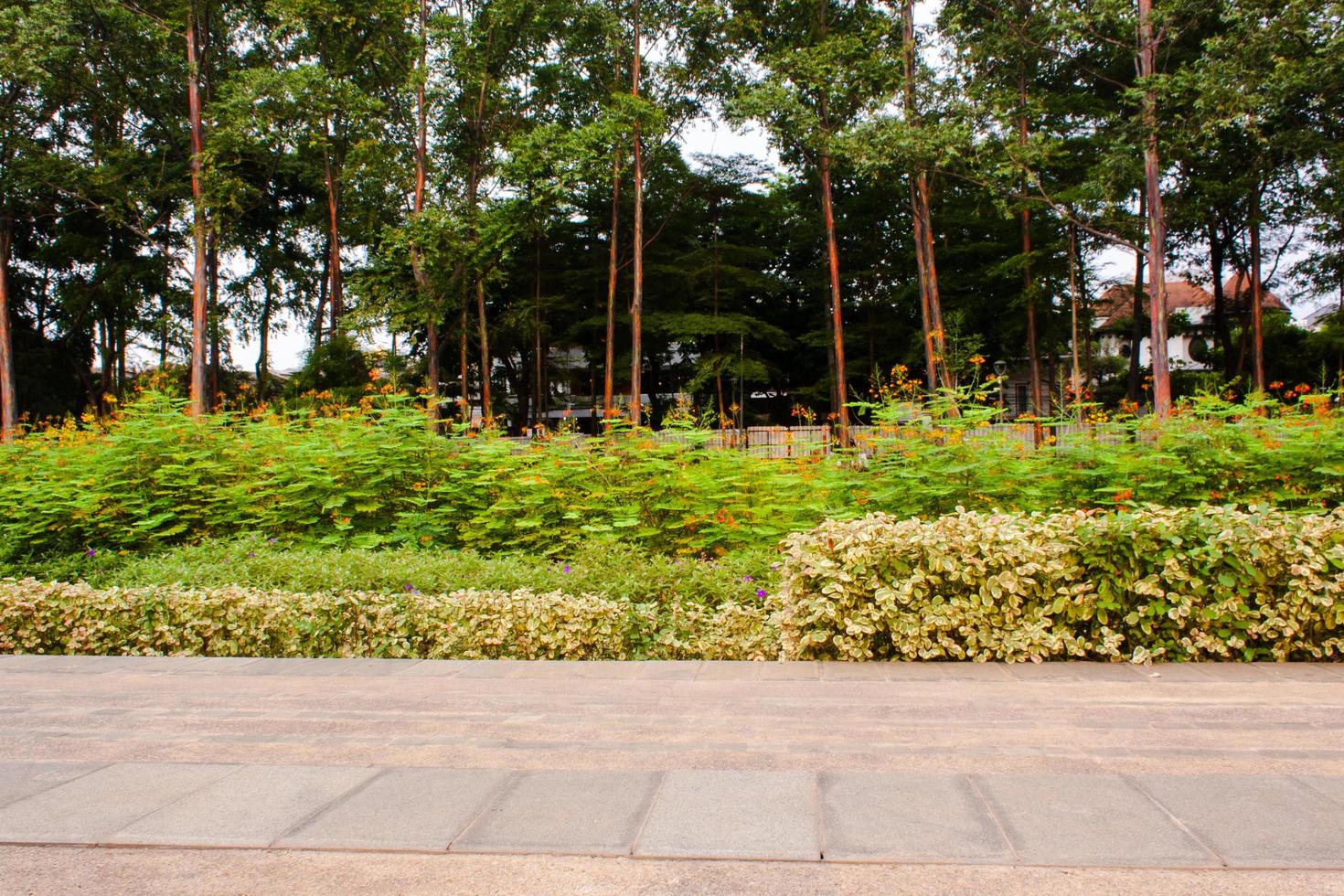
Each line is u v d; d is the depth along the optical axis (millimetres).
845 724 3279
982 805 2457
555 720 3402
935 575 4430
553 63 28172
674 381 39156
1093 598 4336
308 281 37250
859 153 22859
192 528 8688
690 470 7930
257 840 2311
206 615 5281
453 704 3676
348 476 8445
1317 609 4223
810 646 4500
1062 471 7523
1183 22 20719
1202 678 3895
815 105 25453
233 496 8391
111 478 8781
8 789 2727
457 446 8844
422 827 2377
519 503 7980
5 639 5379
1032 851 2150
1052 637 4324
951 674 4074
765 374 33094
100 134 31125
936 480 7383
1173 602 4281
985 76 24000
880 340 35125
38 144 28344
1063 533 4402
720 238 36688
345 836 2326
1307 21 18203
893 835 2266
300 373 26859
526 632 4891
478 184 27797
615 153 26719
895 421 7965
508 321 30766
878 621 4434
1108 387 40531
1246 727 3150
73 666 4590
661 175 32688
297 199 36781
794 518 7527
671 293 35875
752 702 3613
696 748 3031
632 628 5027
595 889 2016
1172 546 4320
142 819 2461
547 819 2418
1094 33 21812
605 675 4180
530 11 25516
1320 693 3605
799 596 4570
